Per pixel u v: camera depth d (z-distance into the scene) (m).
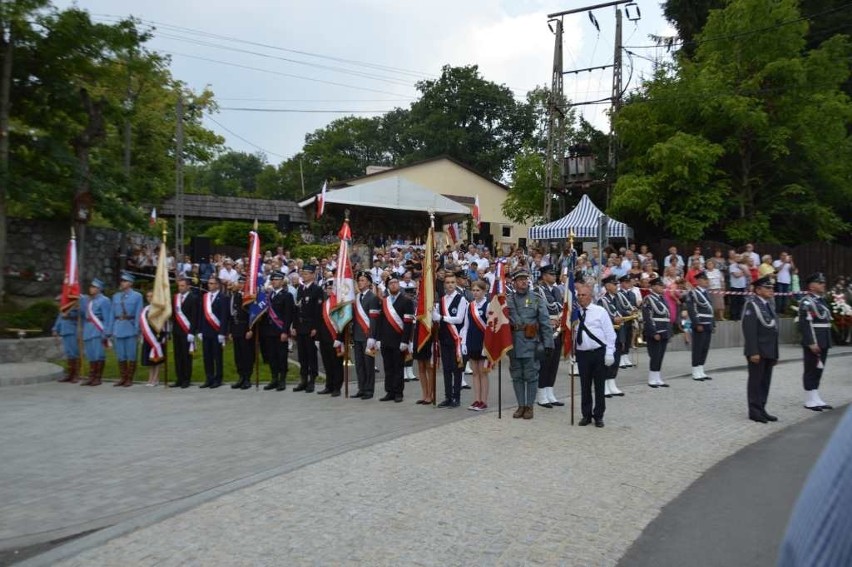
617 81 33.00
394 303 13.20
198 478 8.05
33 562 5.65
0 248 20.92
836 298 22.95
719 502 7.32
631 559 5.79
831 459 1.24
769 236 30.48
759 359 11.46
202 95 40.50
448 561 5.65
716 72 31.31
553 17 33.12
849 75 34.94
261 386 15.55
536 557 5.75
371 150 83.06
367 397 13.70
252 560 5.66
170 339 18.34
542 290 14.67
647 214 30.97
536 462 8.66
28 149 22.39
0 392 14.79
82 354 18.91
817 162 32.53
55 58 21.64
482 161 65.81
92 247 25.77
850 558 1.10
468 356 12.38
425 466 8.36
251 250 15.13
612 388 13.83
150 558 5.70
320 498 7.17
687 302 16.25
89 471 8.41
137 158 35.59
